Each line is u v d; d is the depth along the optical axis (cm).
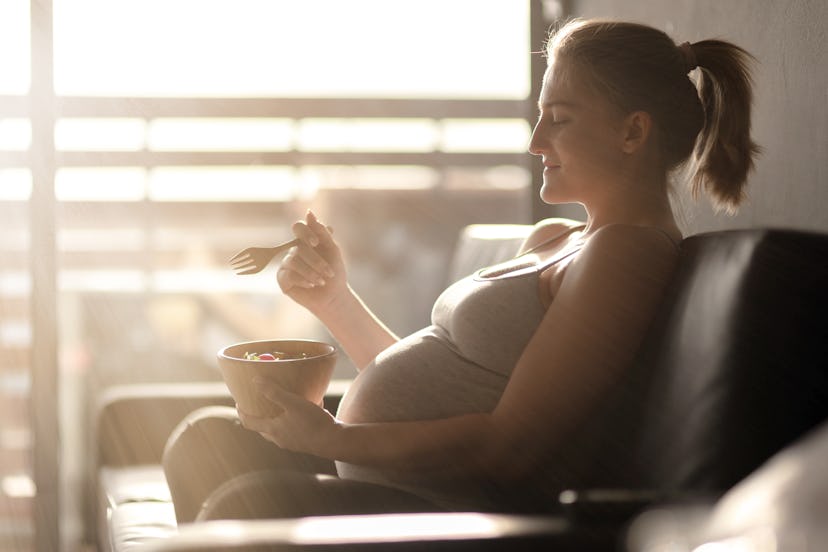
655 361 105
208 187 452
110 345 311
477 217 518
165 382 301
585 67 124
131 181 437
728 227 154
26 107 187
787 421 90
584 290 108
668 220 124
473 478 112
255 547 70
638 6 191
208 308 339
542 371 107
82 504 254
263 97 455
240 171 456
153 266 445
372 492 96
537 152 130
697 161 133
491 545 72
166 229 446
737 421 90
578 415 108
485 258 183
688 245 112
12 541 236
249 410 113
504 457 107
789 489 44
